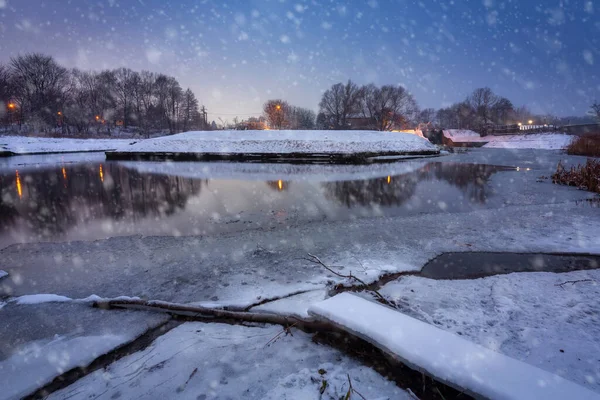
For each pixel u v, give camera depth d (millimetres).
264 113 70375
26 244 5492
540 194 9555
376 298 3365
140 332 2918
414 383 2141
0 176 15961
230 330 2867
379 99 68750
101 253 4973
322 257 4625
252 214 7562
